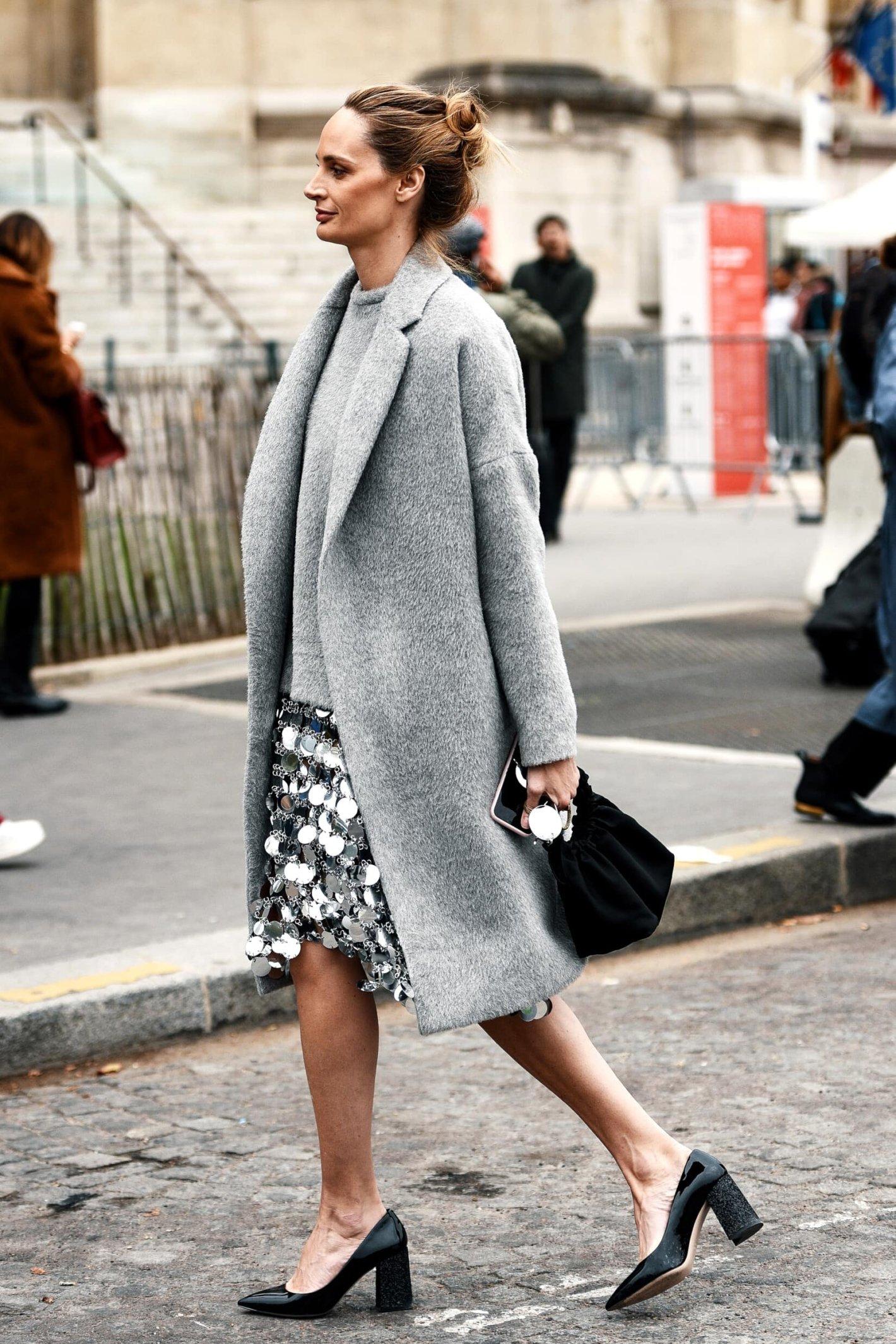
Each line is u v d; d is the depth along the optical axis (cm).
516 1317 511
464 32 4188
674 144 4419
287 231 3672
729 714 1285
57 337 1314
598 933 483
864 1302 514
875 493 1573
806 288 2964
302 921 498
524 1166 627
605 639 1586
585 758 1156
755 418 2672
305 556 488
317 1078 504
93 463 1344
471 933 483
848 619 1344
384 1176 621
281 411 498
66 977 768
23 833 955
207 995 775
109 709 1393
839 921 927
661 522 2541
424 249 490
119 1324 516
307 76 4169
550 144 4012
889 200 1355
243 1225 586
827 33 5175
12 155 3866
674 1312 511
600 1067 501
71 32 4159
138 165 4022
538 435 2175
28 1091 713
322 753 488
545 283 2206
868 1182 599
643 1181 499
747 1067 712
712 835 962
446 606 479
